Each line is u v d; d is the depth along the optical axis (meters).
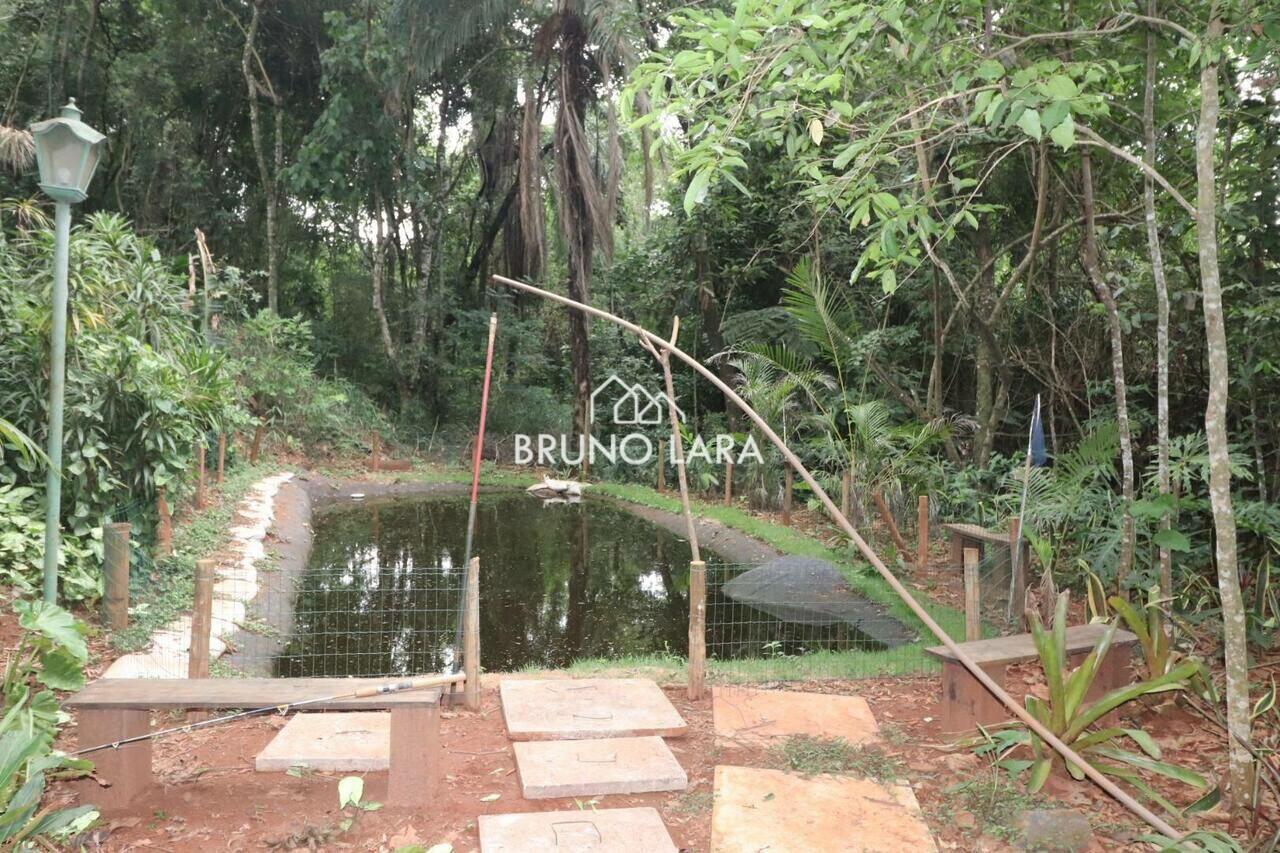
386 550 9.80
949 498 8.91
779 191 12.48
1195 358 7.61
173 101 18.25
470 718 4.00
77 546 5.58
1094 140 3.39
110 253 7.10
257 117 16.98
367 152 17.19
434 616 7.07
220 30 18.17
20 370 5.55
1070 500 6.43
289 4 17.91
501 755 3.61
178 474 6.63
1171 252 7.34
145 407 5.99
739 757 3.62
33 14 16.56
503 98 18.70
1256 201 6.30
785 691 4.46
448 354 19.62
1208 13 5.10
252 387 14.09
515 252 19.44
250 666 5.28
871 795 3.25
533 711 3.92
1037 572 6.59
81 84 16.78
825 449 9.77
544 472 16.53
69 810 2.71
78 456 5.46
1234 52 5.16
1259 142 6.58
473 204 20.98
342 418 16.39
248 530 8.51
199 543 7.44
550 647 6.33
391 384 19.55
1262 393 6.82
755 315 13.27
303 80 19.22
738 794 3.22
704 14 3.28
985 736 3.65
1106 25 5.61
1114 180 7.71
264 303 19.50
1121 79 5.54
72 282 5.86
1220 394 3.04
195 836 2.98
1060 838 2.98
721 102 4.03
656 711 3.95
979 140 6.42
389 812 3.15
